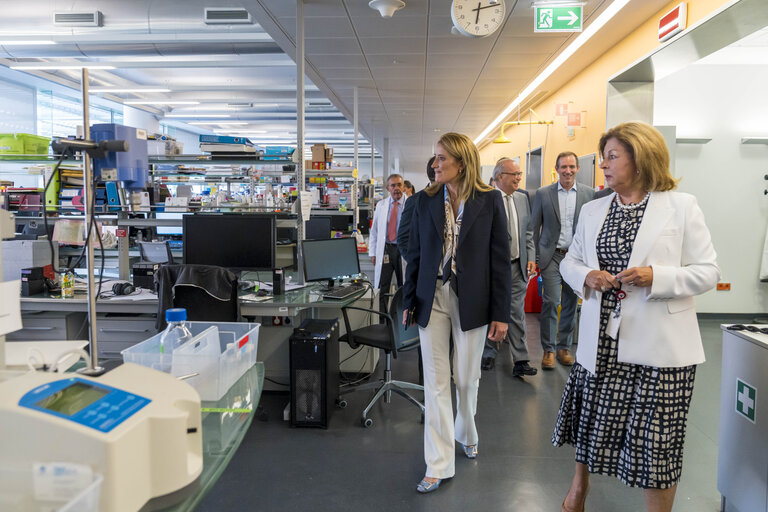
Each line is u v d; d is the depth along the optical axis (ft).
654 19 14.33
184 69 27.81
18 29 17.56
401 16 15.40
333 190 24.56
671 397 5.06
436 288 7.18
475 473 7.83
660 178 5.24
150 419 2.61
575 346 15.30
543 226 12.89
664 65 14.83
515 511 6.86
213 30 17.92
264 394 11.35
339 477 7.72
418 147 51.75
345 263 12.08
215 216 10.84
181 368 4.19
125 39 18.17
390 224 16.48
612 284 5.22
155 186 13.50
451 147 6.86
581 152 20.25
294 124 44.37
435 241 7.07
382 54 19.29
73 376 2.85
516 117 32.09
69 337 10.43
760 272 18.51
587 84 19.83
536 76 22.02
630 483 5.20
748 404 6.01
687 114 18.33
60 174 12.01
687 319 5.12
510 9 14.53
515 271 12.12
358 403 10.76
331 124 43.70
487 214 6.98
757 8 10.59
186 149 50.52
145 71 28.22
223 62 22.89
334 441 8.95
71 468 2.31
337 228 26.84
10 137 11.62
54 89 29.50
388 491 7.32
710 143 18.34
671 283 4.90
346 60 20.16
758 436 5.82
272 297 10.34
